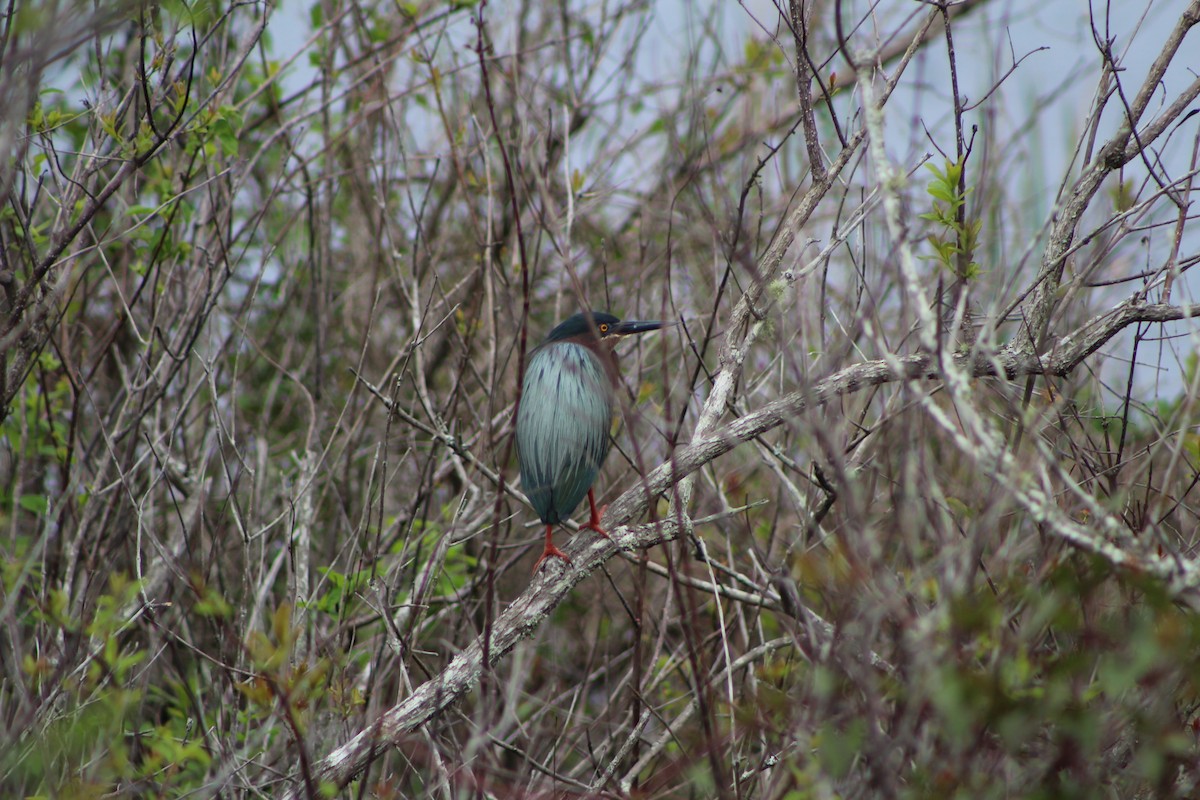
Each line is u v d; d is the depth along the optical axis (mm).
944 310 10328
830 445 6246
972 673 5652
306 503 11688
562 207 15695
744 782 8422
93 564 10773
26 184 10453
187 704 10609
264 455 12656
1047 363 8953
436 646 12969
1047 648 7262
